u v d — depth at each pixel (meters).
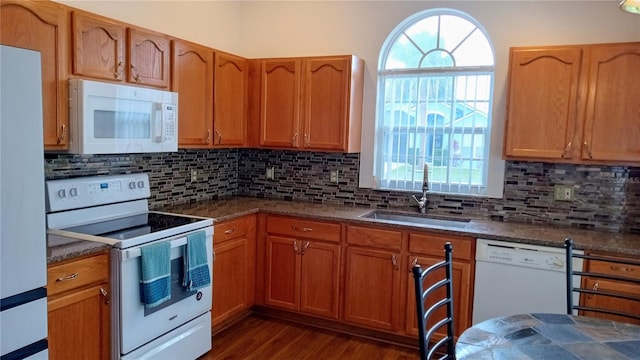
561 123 2.76
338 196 3.75
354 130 3.49
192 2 3.52
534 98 2.81
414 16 3.43
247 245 3.34
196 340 2.78
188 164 3.55
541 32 3.06
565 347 1.55
